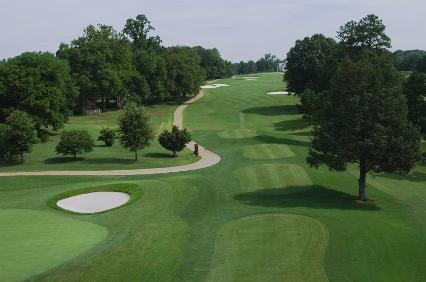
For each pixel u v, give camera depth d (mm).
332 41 96438
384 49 73812
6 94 67312
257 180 43406
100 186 39312
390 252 24453
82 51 95500
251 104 111875
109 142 66312
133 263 22578
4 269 20797
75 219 30734
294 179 43625
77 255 22734
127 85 108375
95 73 95562
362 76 35750
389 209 35406
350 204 35906
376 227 28609
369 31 73812
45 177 47125
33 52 74062
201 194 37375
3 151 55062
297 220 29766
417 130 35625
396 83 36281
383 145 34188
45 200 35969
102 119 91938
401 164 35094
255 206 34125
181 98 126938
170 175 47656
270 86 149125
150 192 37062
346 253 23953
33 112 67250
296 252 24062
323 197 37938
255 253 24109
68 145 56094
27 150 55875
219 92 136750
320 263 22609
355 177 47062
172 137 58062
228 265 22609
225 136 71938
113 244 24609
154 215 31328
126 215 31469
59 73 73125
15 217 30734
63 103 71625
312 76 93438
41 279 19828
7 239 25484
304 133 77188
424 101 60781
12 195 40250
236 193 39000
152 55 113062
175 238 26703
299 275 21281
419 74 60969
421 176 48844
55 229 27797
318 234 26844
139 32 135875
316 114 40656
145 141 55812
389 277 21453
